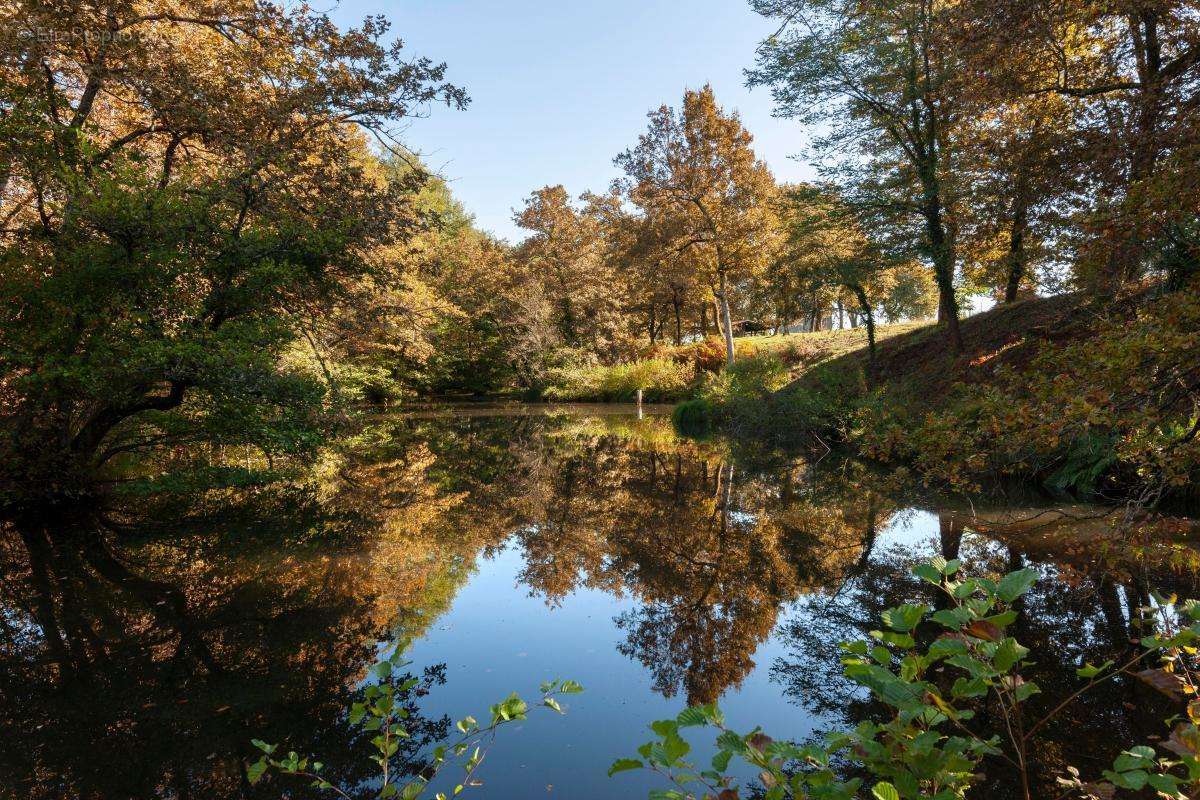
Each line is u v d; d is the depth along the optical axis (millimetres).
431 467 14172
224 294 8930
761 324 45125
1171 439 3674
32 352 8062
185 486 10820
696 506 10148
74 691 4270
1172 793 1288
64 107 9289
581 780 3287
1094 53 10680
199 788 3225
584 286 41062
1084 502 8383
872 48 14656
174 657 4812
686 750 1411
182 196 8820
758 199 28656
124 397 8539
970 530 7637
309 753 3555
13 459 8414
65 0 8344
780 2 13992
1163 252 5000
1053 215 7359
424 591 6305
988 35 6793
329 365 18031
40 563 7023
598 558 7441
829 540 7824
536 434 20875
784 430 16750
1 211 9828
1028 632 4758
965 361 14023
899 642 1384
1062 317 11586
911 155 14914
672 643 5094
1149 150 5336
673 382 33969
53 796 3172
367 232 9820
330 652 4918
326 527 8805
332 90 10094
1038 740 3441
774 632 5258
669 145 29656
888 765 1395
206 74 10070
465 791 3195
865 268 15734
